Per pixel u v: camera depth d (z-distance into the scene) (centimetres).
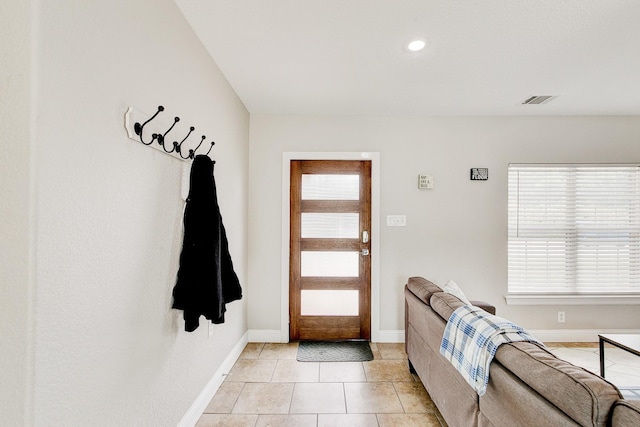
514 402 110
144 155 133
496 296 314
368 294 318
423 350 210
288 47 195
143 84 130
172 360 160
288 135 316
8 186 82
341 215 319
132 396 127
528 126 316
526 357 113
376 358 276
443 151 316
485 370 127
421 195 316
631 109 299
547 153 316
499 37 183
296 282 318
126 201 121
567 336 314
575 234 315
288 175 315
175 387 164
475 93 263
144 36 130
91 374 104
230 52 201
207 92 201
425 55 203
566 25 171
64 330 93
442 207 316
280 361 269
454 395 160
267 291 314
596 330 314
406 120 317
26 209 82
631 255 314
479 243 315
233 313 263
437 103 285
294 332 318
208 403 206
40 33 83
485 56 204
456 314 161
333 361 270
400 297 314
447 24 171
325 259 319
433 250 315
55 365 90
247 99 278
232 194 257
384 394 219
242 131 287
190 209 165
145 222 135
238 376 244
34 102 82
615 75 229
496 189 316
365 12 161
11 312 82
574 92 260
